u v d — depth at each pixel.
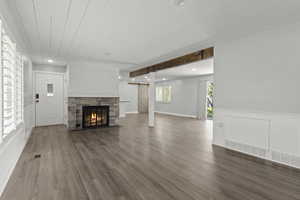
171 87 10.78
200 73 7.77
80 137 4.52
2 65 1.91
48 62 5.51
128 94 11.19
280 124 2.76
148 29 2.96
